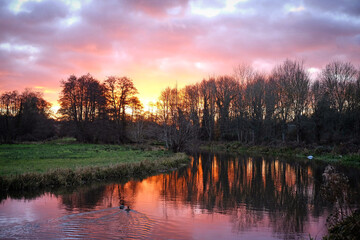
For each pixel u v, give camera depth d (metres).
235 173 28.95
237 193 19.58
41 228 11.13
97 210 13.95
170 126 47.12
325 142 52.75
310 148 49.31
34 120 77.69
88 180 21.91
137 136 70.62
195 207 15.73
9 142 62.31
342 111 58.59
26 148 47.38
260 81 68.75
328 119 55.09
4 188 17.81
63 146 54.44
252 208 15.81
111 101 68.19
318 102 56.31
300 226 12.87
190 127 47.25
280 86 62.38
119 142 67.44
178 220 13.23
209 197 18.27
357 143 45.66
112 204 15.34
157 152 43.81
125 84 68.62
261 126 68.62
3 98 79.12
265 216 14.35
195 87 86.12
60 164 26.61
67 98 67.06
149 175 26.47
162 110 52.06
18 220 12.12
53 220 12.16
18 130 75.19
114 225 11.75
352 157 36.41
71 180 20.55
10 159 30.33
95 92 67.88
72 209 14.09
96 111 69.06
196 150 56.91
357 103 56.09
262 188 21.31
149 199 17.17
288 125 68.75
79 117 68.69
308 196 18.81
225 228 12.42
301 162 38.59
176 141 45.94
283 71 62.44
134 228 11.51
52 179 19.91
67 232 10.77
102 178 23.27
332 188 10.91
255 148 59.00
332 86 60.44
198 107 85.06
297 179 25.41
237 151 59.38
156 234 11.16
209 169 31.86
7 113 79.00
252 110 68.00
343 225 9.28
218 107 82.56
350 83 59.50
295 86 58.59
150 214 13.86
